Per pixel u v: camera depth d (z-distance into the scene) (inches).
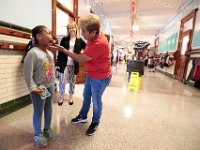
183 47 261.1
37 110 59.7
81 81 188.7
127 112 103.6
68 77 108.7
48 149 60.9
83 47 108.3
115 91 160.7
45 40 56.1
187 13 251.1
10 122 80.0
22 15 93.4
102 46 63.1
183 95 159.2
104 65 68.5
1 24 78.3
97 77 69.1
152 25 428.5
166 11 303.4
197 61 198.2
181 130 82.1
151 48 663.8
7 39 82.9
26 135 69.2
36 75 55.8
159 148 65.4
